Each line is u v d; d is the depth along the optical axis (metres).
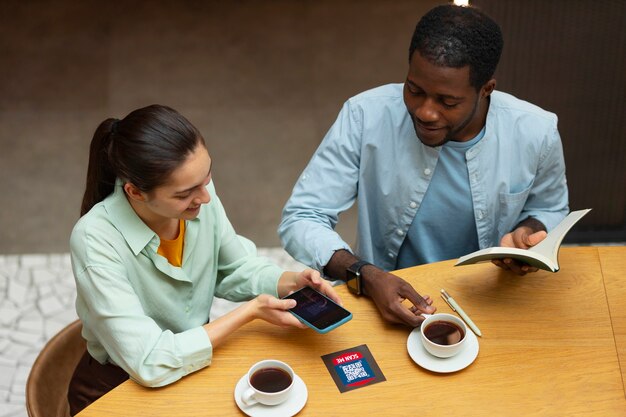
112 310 1.49
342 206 1.98
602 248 1.83
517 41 2.62
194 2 5.02
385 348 1.53
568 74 2.68
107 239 1.52
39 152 3.71
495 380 1.45
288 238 1.90
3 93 4.16
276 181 3.52
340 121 1.96
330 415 1.38
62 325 2.80
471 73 1.60
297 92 4.18
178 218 1.52
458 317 1.59
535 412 1.38
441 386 1.44
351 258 1.74
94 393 1.70
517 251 1.54
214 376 1.46
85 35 4.68
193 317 1.73
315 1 5.02
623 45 2.62
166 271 1.60
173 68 4.39
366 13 4.91
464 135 1.84
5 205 3.38
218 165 3.61
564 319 1.59
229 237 1.78
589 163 2.88
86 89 4.20
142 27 4.76
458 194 1.93
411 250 2.08
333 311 1.50
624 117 2.77
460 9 1.63
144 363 1.44
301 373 1.46
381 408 1.39
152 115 1.43
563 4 2.57
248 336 1.55
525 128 1.87
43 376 1.64
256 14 4.90
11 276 3.02
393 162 1.92
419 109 1.66
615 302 1.64
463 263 1.62
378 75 4.32
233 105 4.07
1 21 4.79
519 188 1.94
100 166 1.53
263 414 1.36
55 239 3.21
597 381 1.44
